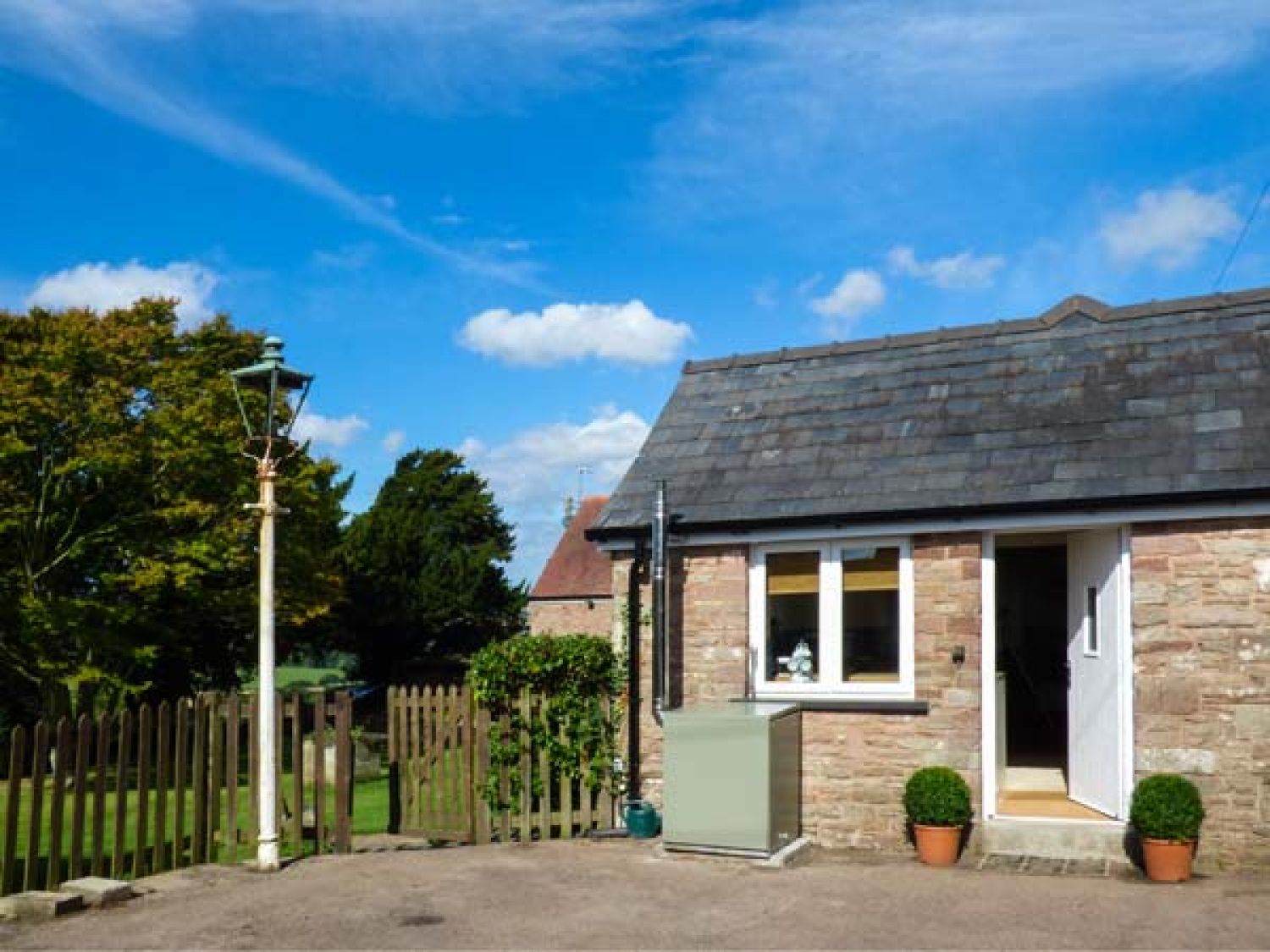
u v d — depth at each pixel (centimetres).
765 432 1309
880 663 1148
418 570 4078
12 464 2244
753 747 1052
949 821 1027
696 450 1324
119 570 2391
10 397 2125
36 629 2156
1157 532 1026
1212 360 1114
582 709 1218
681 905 877
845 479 1184
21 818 1628
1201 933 778
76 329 2227
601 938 783
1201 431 1047
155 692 2956
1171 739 1003
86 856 1219
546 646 1212
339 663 6375
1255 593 987
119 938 784
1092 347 1201
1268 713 975
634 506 1277
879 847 1109
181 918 837
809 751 1148
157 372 2389
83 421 2253
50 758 2331
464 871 1005
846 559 1174
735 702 1159
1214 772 988
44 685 2344
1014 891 912
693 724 1078
